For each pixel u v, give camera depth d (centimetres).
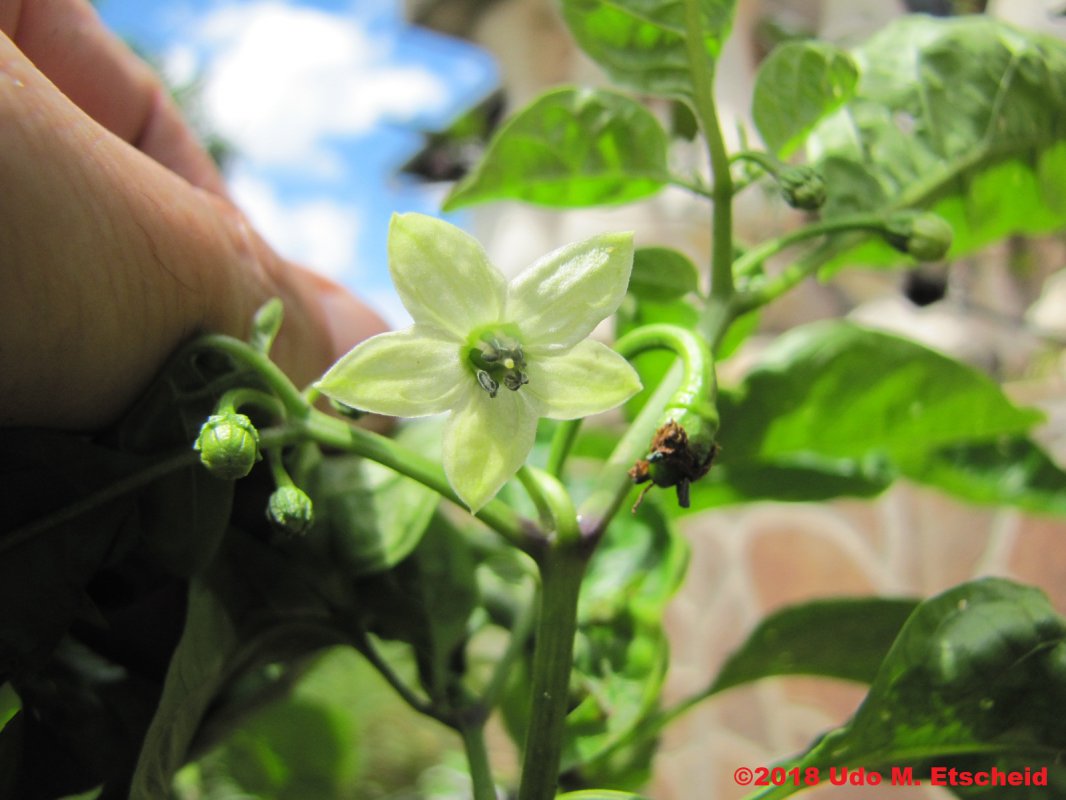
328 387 7
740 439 12
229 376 8
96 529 8
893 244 10
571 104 10
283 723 15
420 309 7
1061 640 8
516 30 49
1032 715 9
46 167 6
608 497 8
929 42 12
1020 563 25
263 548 9
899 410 12
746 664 12
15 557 8
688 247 36
